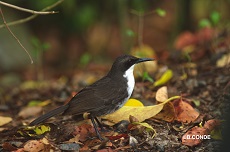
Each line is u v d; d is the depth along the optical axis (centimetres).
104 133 955
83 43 2112
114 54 2055
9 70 1956
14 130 1031
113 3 2067
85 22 1995
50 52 2073
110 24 2098
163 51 1567
